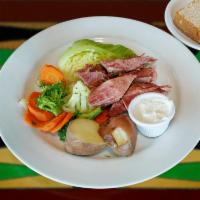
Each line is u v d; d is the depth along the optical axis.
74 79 0.62
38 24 0.67
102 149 0.50
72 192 0.46
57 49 0.65
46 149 0.50
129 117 0.52
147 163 0.47
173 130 0.51
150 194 0.45
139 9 0.70
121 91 0.57
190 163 0.48
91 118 0.55
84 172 0.47
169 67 0.61
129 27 0.66
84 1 0.72
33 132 0.52
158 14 0.69
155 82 0.60
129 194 0.46
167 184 0.46
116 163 0.48
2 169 0.49
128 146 0.49
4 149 0.51
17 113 0.55
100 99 0.57
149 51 0.64
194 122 0.52
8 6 0.70
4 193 0.46
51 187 0.47
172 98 0.57
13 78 0.60
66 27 0.66
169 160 0.47
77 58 0.64
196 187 0.46
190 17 0.64
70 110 0.57
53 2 0.71
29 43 0.64
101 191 0.46
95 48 0.64
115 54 0.64
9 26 0.67
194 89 0.56
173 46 0.62
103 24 0.67
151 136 0.52
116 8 0.70
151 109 0.52
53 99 0.56
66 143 0.50
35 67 0.62
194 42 0.63
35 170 0.47
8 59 0.61
